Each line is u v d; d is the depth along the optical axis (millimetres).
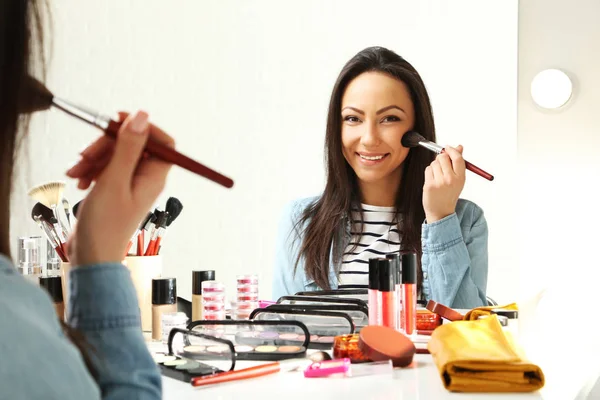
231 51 2422
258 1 2402
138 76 2477
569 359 901
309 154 2373
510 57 2180
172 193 2438
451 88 2217
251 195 2408
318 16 2355
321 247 1566
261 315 1044
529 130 947
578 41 922
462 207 1537
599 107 919
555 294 923
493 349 813
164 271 2438
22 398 331
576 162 931
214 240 2426
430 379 821
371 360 867
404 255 1024
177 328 934
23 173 562
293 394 764
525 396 751
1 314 344
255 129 2410
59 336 379
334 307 1052
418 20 2252
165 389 791
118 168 516
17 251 1332
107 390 494
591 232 922
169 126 2465
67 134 2434
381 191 1599
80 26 2492
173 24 2459
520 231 950
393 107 1558
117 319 511
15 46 467
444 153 1459
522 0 938
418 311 1098
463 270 1417
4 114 462
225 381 814
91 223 514
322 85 2359
